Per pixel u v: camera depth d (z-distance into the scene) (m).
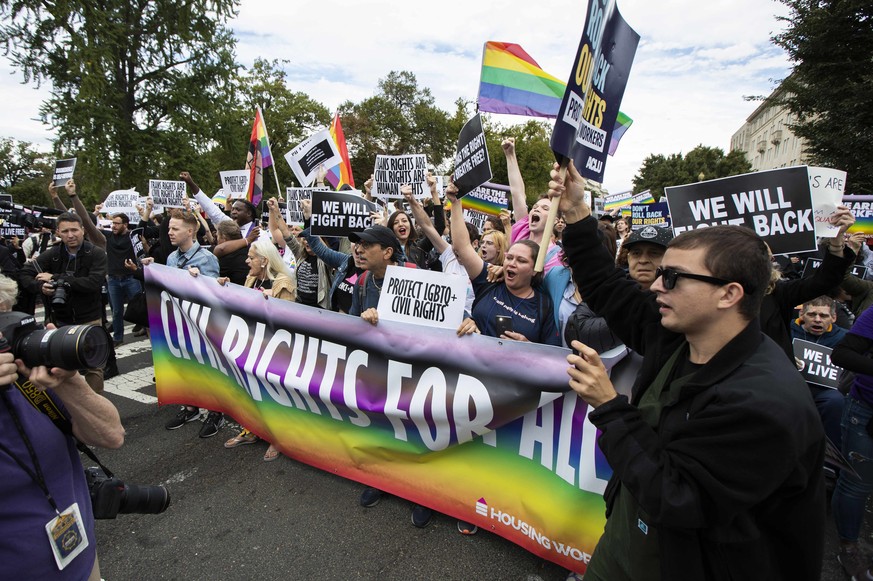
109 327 7.55
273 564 2.54
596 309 1.79
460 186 3.44
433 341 2.70
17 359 1.30
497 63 4.84
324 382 3.11
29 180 55.66
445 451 2.74
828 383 3.10
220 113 26.17
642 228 2.39
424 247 5.89
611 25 1.90
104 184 22.66
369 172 45.97
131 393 4.93
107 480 1.73
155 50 24.20
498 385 2.50
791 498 1.18
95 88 21.28
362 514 2.93
